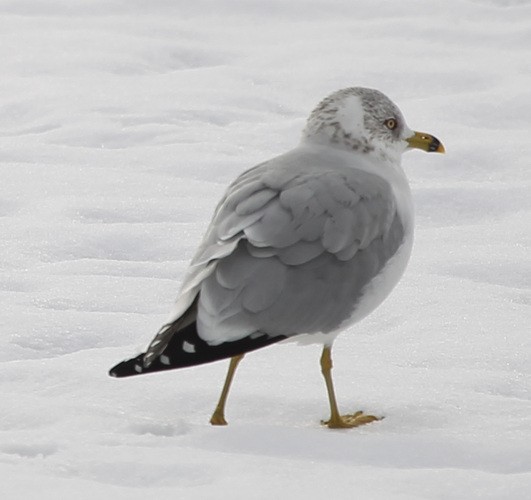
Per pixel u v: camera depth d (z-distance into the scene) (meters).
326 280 8.53
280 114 19.67
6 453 7.54
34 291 11.69
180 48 23.17
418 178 16.19
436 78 21.03
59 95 19.86
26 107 19.36
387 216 8.97
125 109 19.22
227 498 6.74
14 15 25.67
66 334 10.55
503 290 11.88
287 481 7.06
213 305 8.11
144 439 7.84
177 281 11.95
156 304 11.39
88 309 11.26
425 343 10.48
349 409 9.00
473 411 8.84
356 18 25.69
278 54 23.02
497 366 9.95
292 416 8.88
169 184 15.30
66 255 12.89
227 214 8.61
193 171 16.09
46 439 7.70
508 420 8.60
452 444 7.93
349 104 9.55
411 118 18.69
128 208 14.27
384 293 9.06
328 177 8.87
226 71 21.64
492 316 11.07
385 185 9.11
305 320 8.45
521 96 19.36
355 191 8.84
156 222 14.05
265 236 8.41
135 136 17.84
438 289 11.80
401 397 9.16
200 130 18.19
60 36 23.84
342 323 8.73
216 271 8.23
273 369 9.84
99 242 13.16
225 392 8.63
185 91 20.25
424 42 23.64
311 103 20.28
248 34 24.80
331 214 8.63
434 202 14.88
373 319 11.27
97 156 16.61
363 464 7.66
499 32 24.00
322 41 23.88
